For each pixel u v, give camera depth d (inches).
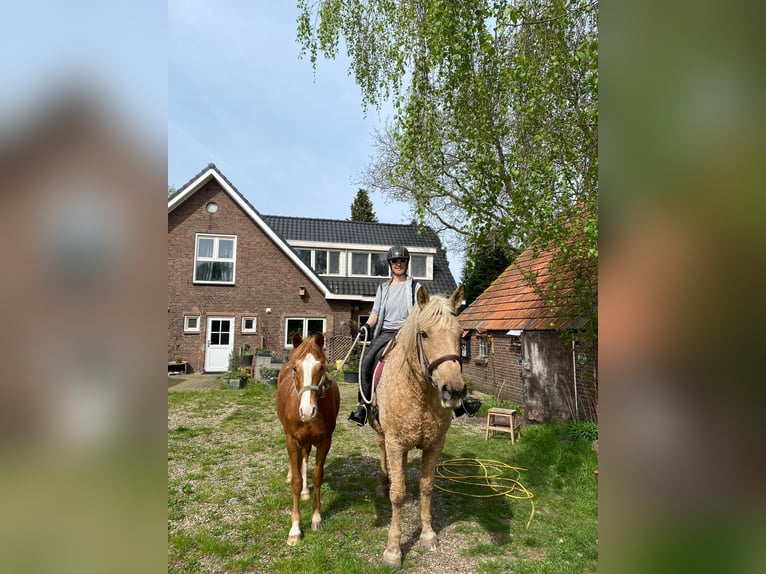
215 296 639.1
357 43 311.3
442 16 199.0
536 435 272.8
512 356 400.8
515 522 162.2
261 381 500.4
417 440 131.8
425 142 243.0
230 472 213.0
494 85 223.5
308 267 685.3
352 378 537.3
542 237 225.6
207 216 644.7
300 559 134.6
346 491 189.0
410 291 172.6
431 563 134.5
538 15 206.2
